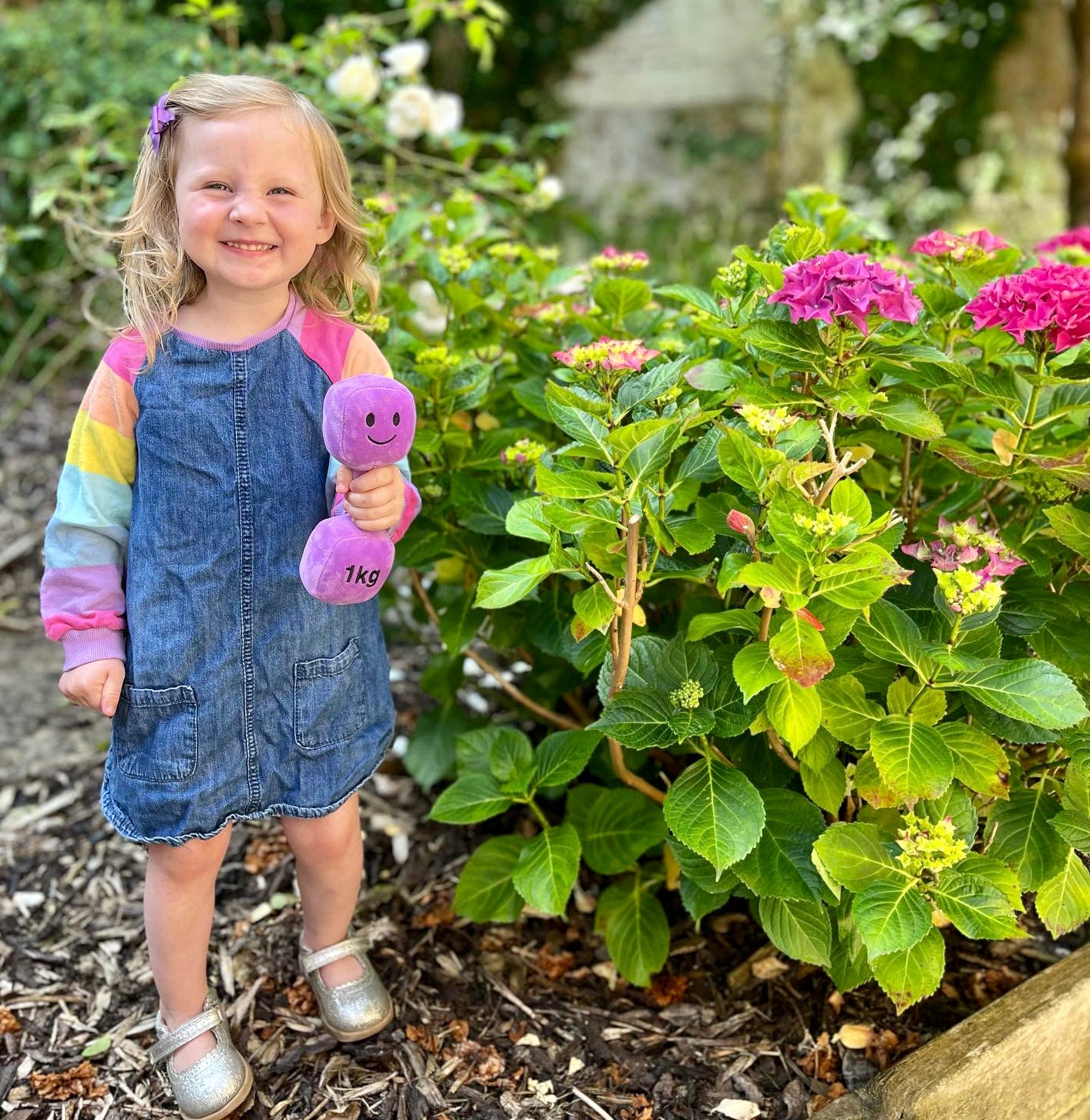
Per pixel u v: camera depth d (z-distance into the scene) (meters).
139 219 1.23
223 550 1.23
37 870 1.89
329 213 1.27
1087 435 1.62
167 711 1.25
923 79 5.49
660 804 1.66
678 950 1.71
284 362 1.24
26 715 2.35
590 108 5.95
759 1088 1.48
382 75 2.77
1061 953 1.71
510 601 1.26
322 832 1.42
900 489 1.72
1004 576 1.32
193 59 2.69
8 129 3.89
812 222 1.78
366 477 1.17
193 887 1.35
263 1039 1.54
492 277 1.88
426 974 1.66
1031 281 1.30
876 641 1.30
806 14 5.55
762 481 1.22
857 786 1.35
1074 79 5.03
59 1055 1.54
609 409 1.28
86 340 3.79
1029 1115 1.46
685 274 5.07
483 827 1.96
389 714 1.44
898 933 1.24
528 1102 1.46
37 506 3.20
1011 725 1.33
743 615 1.28
